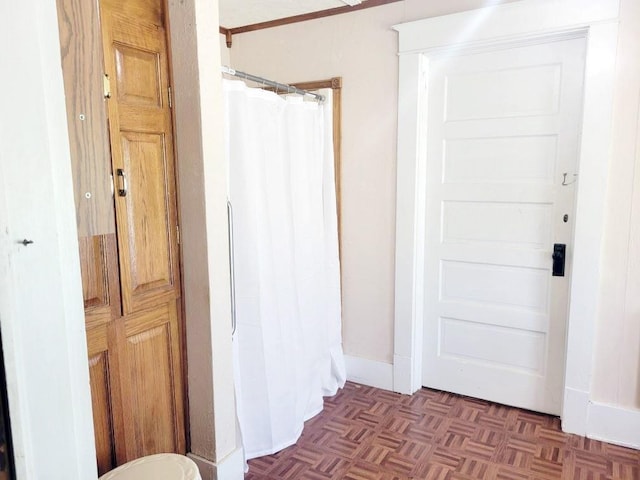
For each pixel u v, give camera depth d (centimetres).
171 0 172
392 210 280
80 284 57
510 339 266
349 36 279
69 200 54
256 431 228
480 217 266
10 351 48
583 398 236
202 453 199
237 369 217
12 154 47
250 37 313
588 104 219
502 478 208
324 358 284
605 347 230
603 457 222
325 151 280
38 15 49
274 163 232
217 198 185
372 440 240
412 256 276
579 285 231
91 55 61
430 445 234
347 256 299
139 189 168
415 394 288
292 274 246
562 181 242
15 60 47
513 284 261
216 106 181
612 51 213
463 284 276
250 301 221
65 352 55
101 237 155
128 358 169
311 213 266
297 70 300
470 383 281
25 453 51
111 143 155
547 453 225
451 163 271
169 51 177
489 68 254
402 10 262
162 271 181
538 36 231
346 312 304
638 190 215
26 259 49
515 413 263
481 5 241
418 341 289
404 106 267
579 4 218
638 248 218
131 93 163
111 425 164
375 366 297
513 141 253
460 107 264
